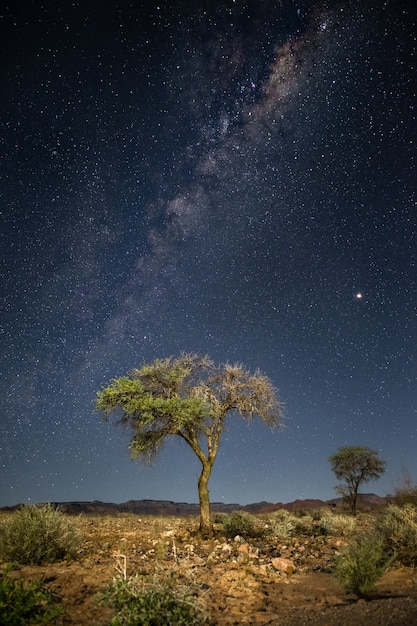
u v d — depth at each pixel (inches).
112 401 722.2
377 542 467.5
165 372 759.1
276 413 744.3
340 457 1270.9
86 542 629.6
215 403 736.3
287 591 396.8
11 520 500.1
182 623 270.2
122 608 278.2
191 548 572.7
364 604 317.4
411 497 949.2
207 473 717.9
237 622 305.7
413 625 250.7
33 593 312.0
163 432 725.3
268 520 1037.8
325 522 843.4
